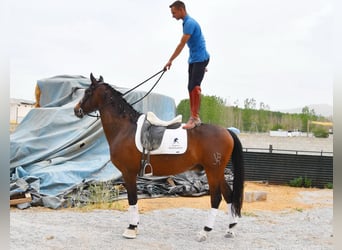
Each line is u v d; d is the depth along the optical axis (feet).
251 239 19.80
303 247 18.56
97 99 20.77
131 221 19.52
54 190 27.50
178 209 26.48
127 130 20.06
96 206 26.14
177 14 20.03
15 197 25.88
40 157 30.53
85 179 29.12
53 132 32.58
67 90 36.58
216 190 19.42
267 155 44.24
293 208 29.01
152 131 19.53
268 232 21.39
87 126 32.89
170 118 38.91
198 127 19.93
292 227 22.71
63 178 28.25
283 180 43.39
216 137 19.45
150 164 19.77
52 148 31.42
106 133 20.74
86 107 21.03
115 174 31.40
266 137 113.70
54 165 30.12
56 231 19.89
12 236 18.51
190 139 19.60
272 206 29.60
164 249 17.63
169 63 20.18
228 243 18.95
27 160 30.35
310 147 79.05
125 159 19.74
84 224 21.67
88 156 32.40
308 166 42.39
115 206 26.37
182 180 33.40
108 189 28.55
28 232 19.38
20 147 30.60
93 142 32.86
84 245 17.75
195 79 20.18
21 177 28.50
